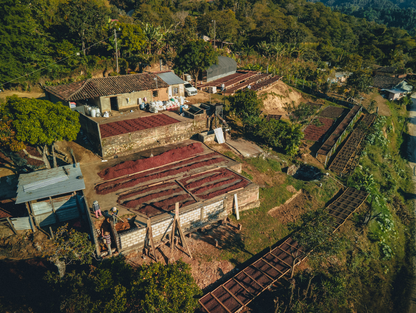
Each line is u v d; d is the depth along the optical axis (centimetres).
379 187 4284
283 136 4038
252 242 2692
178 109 4234
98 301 1736
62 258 1984
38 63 4375
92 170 2881
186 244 2362
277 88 5906
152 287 1703
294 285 2291
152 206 2430
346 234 3127
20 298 1889
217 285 2311
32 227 2255
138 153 3250
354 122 5584
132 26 5159
